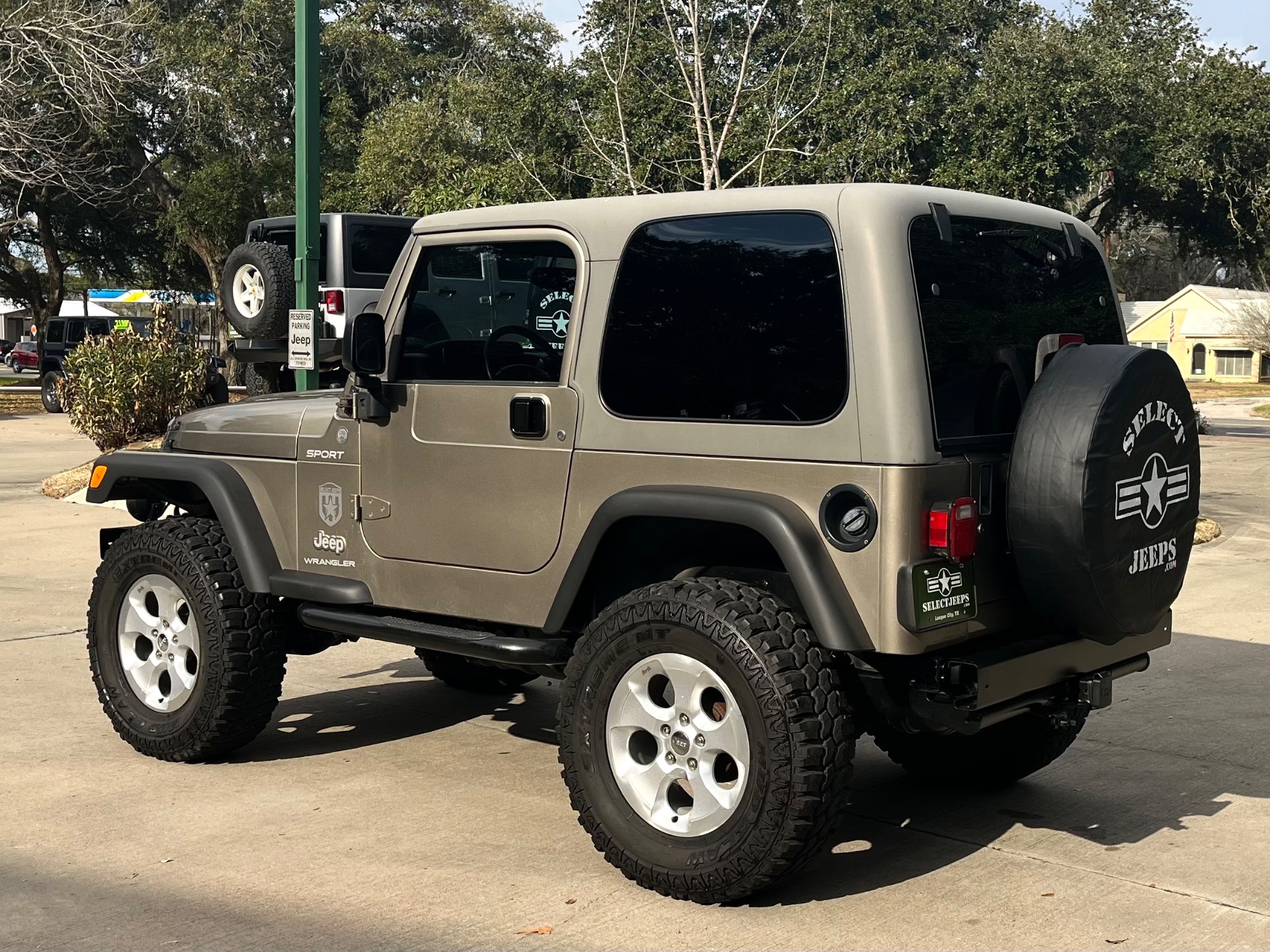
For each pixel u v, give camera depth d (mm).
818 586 3783
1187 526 4281
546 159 17766
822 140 16547
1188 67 24172
